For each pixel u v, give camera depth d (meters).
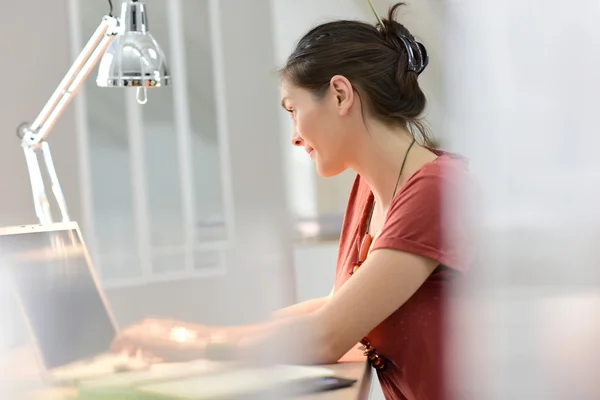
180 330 1.41
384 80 1.62
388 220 1.54
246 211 3.83
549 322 0.77
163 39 3.90
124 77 1.61
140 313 3.71
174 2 3.86
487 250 0.78
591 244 0.75
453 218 1.29
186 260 3.73
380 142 1.63
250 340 1.36
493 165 0.77
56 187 1.79
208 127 3.91
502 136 0.77
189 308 3.67
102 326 1.40
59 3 3.26
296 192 3.84
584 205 0.75
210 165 3.84
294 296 3.54
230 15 3.91
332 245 3.49
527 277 0.77
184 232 3.84
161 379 1.23
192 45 3.94
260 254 3.63
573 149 0.75
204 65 3.95
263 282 3.56
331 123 1.63
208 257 3.77
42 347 1.32
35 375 1.24
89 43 1.67
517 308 0.78
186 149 3.85
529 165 0.76
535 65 0.75
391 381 1.61
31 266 1.41
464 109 0.78
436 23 2.73
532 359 0.78
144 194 3.85
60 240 1.47
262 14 3.89
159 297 3.66
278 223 3.69
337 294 1.50
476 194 0.78
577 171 0.75
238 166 3.91
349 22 1.67
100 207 3.71
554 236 0.76
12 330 1.35
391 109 1.63
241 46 3.93
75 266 1.46
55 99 1.74
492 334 0.79
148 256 3.72
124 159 3.83
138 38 1.64
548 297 0.77
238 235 3.75
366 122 1.63
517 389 0.78
